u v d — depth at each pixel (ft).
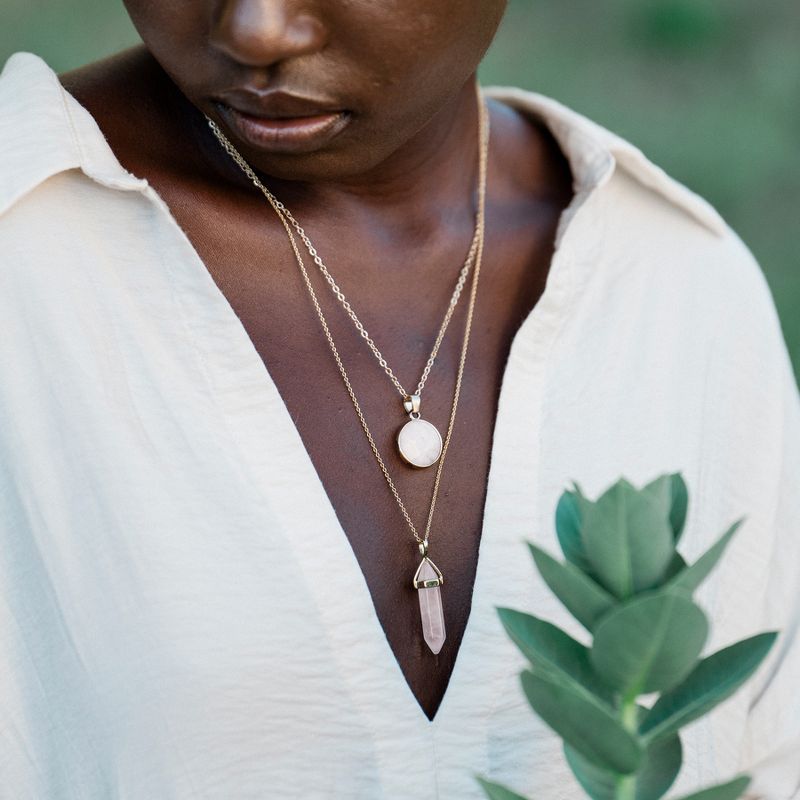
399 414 5.64
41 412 5.08
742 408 6.43
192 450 5.12
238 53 4.50
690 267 6.42
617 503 3.36
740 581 6.29
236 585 5.09
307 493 5.16
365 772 5.20
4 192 5.03
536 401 5.81
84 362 5.08
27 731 5.10
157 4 4.59
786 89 22.00
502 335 6.02
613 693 3.65
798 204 19.95
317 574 5.12
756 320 6.56
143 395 5.12
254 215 5.62
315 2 4.48
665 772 3.86
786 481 6.52
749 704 6.31
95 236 5.18
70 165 5.10
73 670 5.11
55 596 5.09
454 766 5.30
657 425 6.14
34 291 5.06
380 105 4.79
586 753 3.57
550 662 3.65
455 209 6.05
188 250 5.13
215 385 5.16
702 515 6.19
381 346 5.74
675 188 6.36
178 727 5.06
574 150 6.37
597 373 6.05
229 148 5.62
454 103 5.91
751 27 23.29
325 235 5.72
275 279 5.63
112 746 5.09
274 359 5.55
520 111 6.70
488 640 5.41
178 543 5.08
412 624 5.44
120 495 5.06
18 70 5.39
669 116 21.40
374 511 5.49
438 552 5.55
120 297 5.16
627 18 23.31
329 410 5.56
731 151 20.68
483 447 5.74
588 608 3.42
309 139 4.80
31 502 5.06
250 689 5.08
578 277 6.11
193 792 5.10
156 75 5.70
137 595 5.06
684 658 3.35
